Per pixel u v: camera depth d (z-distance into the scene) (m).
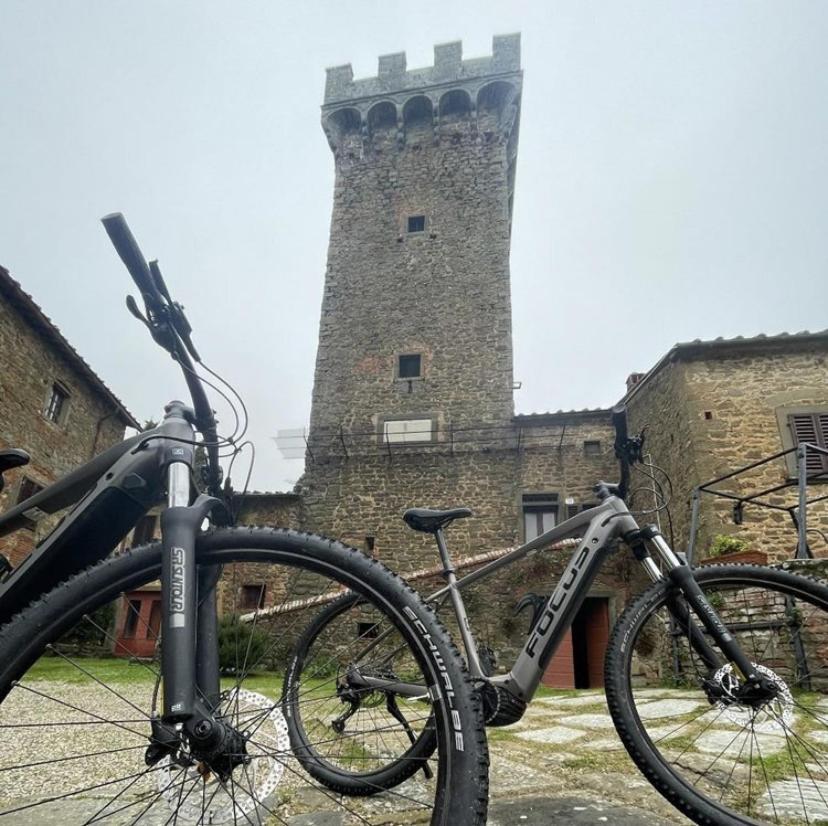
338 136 16.75
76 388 12.24
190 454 1.29
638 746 1.50
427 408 13.09
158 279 1.36
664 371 9.99
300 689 1.85
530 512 11.88
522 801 1.71
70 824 1.48
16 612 1.20
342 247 15.25
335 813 1.60
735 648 1.57
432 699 1.00
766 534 8.06
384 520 12.08
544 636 1.68
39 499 1.43
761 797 1.63
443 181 15.62
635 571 8.94
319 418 13.38
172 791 1.42
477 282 14.23
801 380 8.88
